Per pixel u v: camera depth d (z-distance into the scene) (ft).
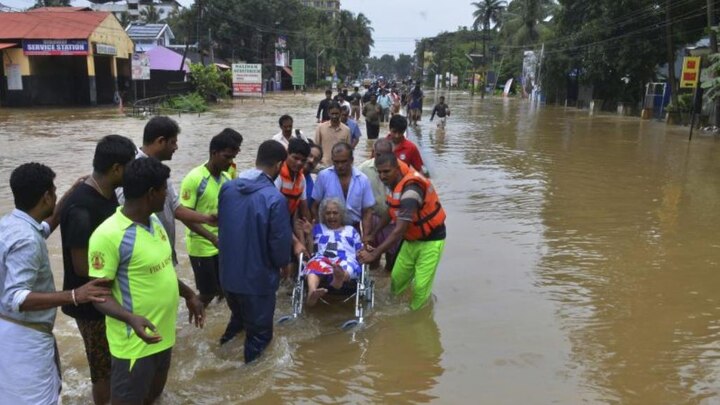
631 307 18.84
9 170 42.70
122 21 311.06
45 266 10.50
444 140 68.33
